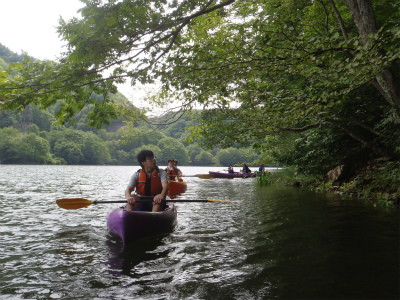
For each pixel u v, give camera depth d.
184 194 10.61
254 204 7.68
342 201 7.91
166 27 4.16
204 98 6.18
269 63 4.57
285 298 2.42
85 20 3.74
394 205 6.85
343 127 8.16
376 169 9.12
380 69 4.25
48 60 4.12
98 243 4.10
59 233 4.68
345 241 4.05
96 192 11.33
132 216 4.18
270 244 3.97
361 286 2.62
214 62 4.68
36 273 2.99
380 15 6.94
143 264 3.24
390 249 3.66
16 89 4.06
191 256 3.51
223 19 7.55
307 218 5.68
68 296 2.48
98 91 4.73
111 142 120.06
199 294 2.50
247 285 2.68
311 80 5.71
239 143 8.99
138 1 3.75
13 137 89.56
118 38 3.95
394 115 6.39
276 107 5.52
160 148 122.62
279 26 4.26
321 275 2.88
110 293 2.54
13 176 22.88
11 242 4.14
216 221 5.53
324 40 4.05
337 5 7.83
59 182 17.03
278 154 13.91
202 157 125.31
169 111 8.18
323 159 11.25
